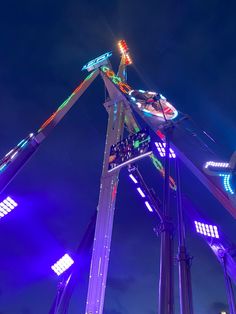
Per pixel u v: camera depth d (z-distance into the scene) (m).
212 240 32.50
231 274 30.03
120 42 47.53
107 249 25.69
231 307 23.16
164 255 12.55
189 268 13.40
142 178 33.25
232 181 24.56
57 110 41.19
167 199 14.30
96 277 24.47
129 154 24.50
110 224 26.95
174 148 26.22
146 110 30.02
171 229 13.45
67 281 31.23
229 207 23.83
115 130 33.62
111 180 28.88
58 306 30.06
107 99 37.34
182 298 12.65
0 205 28.17
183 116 18.59
